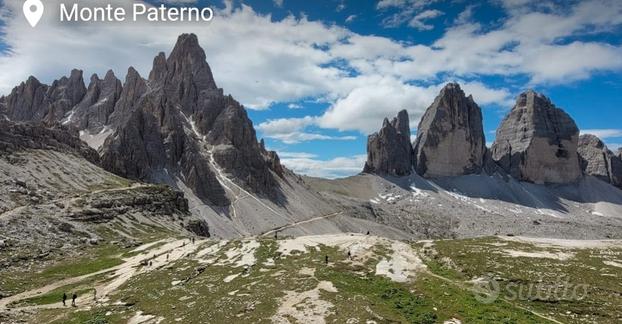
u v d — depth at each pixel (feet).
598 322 174.91
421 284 209.36
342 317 161.79
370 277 223.30
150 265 300.81
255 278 230.27
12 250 330.95
